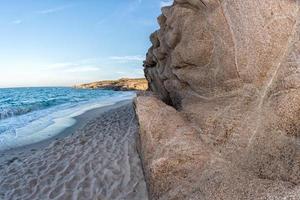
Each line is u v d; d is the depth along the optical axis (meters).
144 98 6.29
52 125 15.16
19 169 7.65
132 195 5.28
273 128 3.80
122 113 16.11
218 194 3.48
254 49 4.35
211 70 5.27
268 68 4.20
